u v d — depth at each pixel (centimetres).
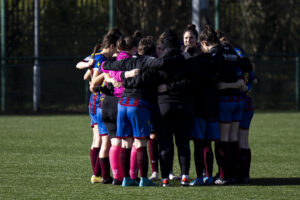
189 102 2328
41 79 6172
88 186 2397
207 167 2458
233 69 2394
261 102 6456
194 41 2627
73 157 3195
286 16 6900
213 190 2316
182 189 2334
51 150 3459
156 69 2286
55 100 6188
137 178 2505
